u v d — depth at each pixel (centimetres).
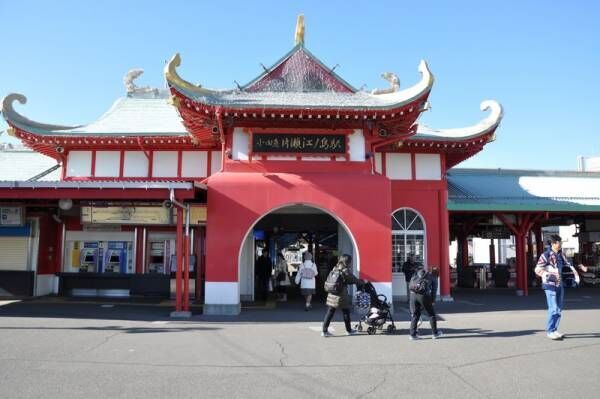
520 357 806
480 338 978
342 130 1405
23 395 582
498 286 2530
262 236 1900
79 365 728
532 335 1009
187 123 1455
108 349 842
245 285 1745
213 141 1648
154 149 1747
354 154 1405
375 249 1347
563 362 770
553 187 2220
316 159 1395
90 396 583
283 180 1355
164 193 1257
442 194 1797
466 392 616
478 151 1809
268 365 750
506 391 620
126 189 1255
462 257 2594
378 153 1798
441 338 978
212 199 1344
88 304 1517
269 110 1291
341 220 1355
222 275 1322
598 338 975
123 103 1995
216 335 998
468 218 2491
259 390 618
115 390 609
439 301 1722
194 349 855
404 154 1808
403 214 1798
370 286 1063
